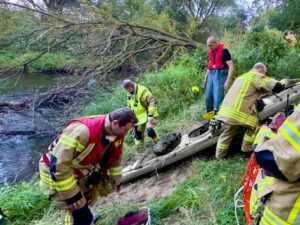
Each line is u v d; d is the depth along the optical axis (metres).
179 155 4.79
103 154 3.08
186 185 4.10
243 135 4.68
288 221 2.01
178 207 3.65
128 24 11.51
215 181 3.97
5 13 11.59
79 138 2.77
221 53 5.41
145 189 4.59
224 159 4.50
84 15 11.52
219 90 5.50
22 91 12.83
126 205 4.16
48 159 3.06
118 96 9.44
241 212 3.22
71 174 2.86
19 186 5.09
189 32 15.67
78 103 10.54
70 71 12.40
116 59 11.17
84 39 11.37
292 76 6.17
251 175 2.91
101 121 2.84
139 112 5.67
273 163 1.88
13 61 13.54
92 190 3.31
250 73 4.18
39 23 11.48
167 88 8.13
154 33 12.43
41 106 11.04
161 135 6.21
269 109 4.48
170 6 16.39
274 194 2.09
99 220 3.82
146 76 9.38
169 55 12.12
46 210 4.32
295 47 6.97
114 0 12.79
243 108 4.10
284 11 10.84
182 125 6.43
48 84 13.69
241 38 9.39
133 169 4.94
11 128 9.22
